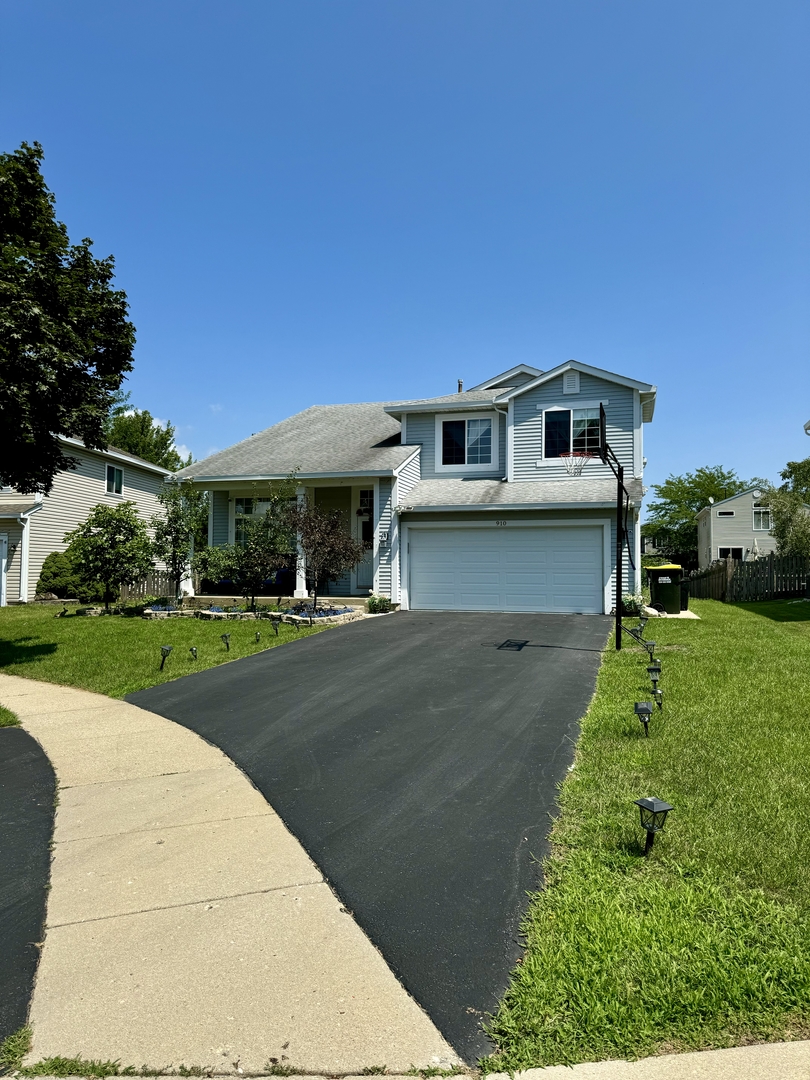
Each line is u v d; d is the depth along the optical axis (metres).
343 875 3.60
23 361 9.39
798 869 3.31
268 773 5.28
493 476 18.08
